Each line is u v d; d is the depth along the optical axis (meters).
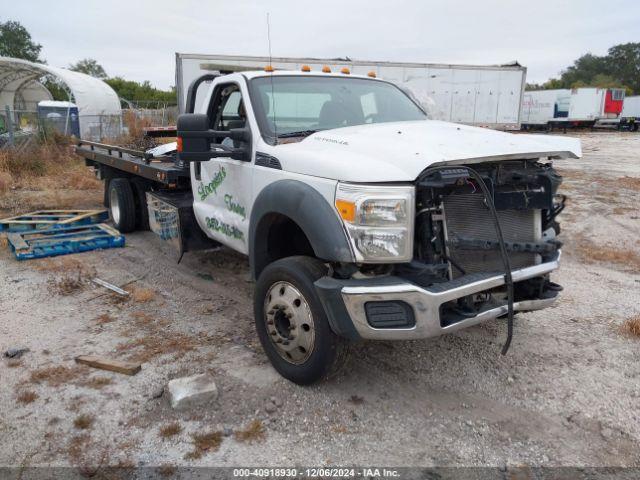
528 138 3.84
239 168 4.52
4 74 29.48
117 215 8.23
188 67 17.77
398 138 3.69
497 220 3.23
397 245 3.20
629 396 3.77
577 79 106.00
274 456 3.12
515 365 4.18
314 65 19.58
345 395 3.73
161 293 5.70
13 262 6.69
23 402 3.59
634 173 16.17
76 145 10.14
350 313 3.27
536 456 3.15
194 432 3.31
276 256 4.26
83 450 3.14
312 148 3.89
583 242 8.02
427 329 3.25
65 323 4.88
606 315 5.18
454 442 3.27
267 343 3.97
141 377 3.92
